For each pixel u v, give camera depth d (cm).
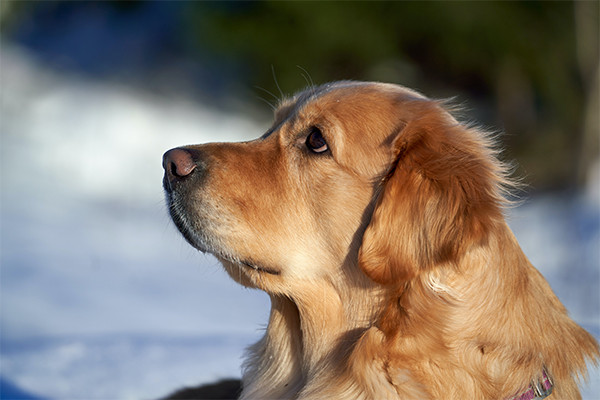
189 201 441
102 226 1991
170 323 1150
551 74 2442
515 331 398
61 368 737
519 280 409
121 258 1678
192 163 442
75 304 1245
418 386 386
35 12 3416
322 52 2369
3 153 2453
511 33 2352
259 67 2584
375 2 2339
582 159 2244
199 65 3047
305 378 451
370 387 392
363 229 425
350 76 2445
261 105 2756
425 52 2516
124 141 2642
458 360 388
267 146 459
